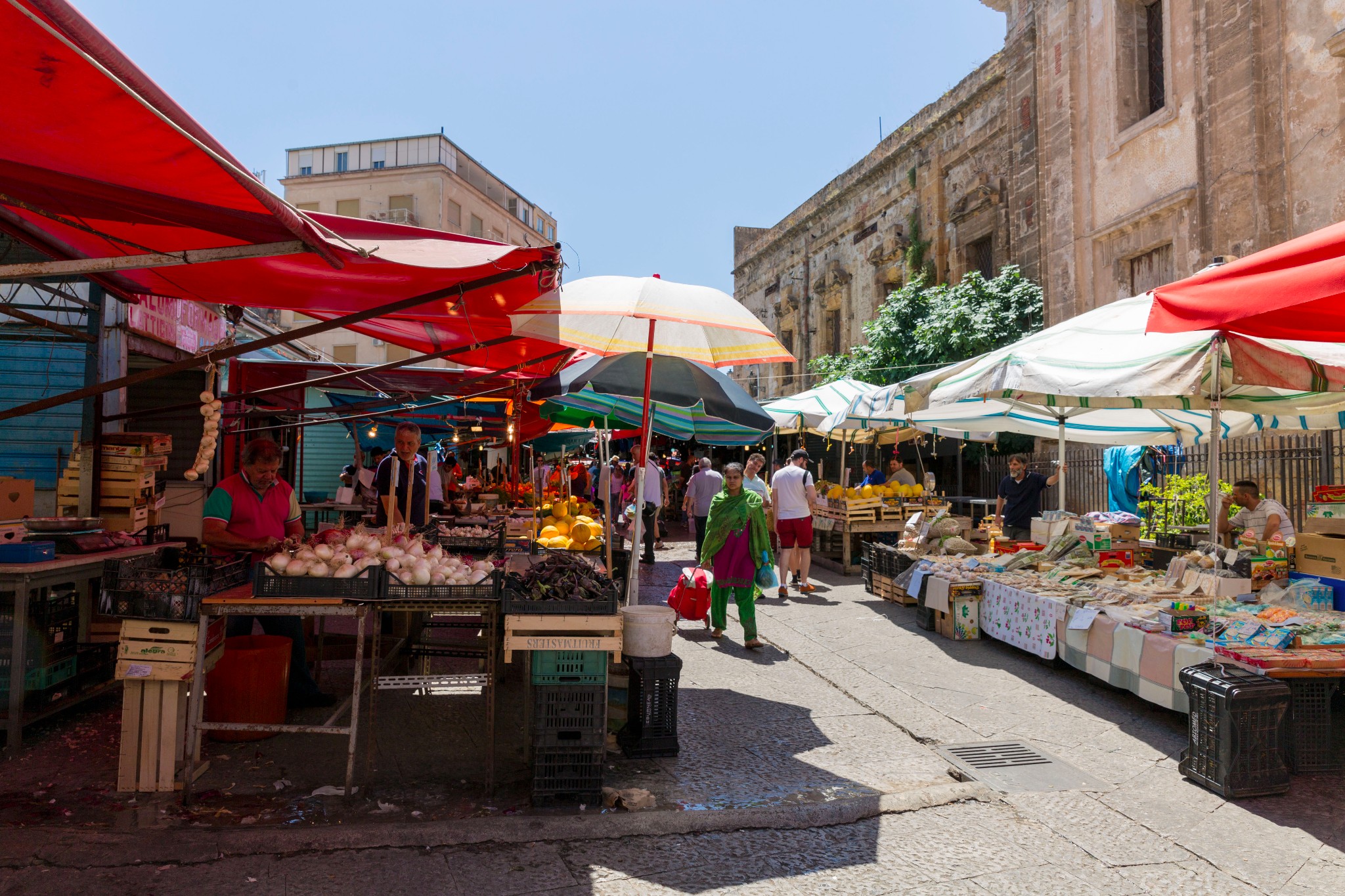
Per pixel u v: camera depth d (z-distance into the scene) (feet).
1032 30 53.98
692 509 42.47
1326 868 12.05
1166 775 15.67
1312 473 32.86
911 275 73.00
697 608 24.95
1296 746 15.43
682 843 12.55
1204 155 39.52
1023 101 55.26
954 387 25.41
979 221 64.03
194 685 13.23
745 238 123.85
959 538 31.68
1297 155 35.47
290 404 36.58
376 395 37.96
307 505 42.29
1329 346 20.17
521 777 14.61
